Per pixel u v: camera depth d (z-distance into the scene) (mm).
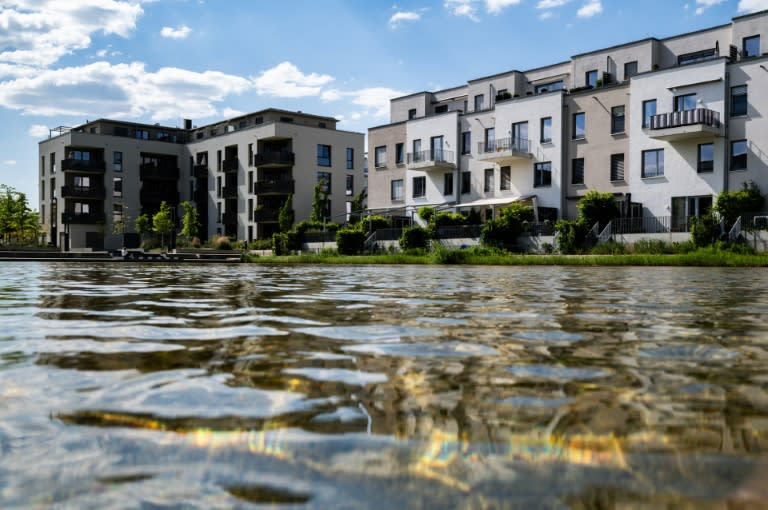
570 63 35469
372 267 19484
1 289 7035
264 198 50656
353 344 2738
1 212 54875
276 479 1086
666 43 31344
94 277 10578
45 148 59594
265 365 2217
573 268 17531
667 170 27922
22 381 1922
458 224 33281
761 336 2986
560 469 1113
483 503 963
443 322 3641
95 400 1666
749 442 1258
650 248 24453
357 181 53781
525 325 3475
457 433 1346
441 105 43250
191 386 1849
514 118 34250
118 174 56688
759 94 25391
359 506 959
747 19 28500
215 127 57906
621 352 2494
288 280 9672
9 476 1105
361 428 1387
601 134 30781
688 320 3732
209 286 7797
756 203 24547
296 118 52938
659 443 1254
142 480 1086
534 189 33469
